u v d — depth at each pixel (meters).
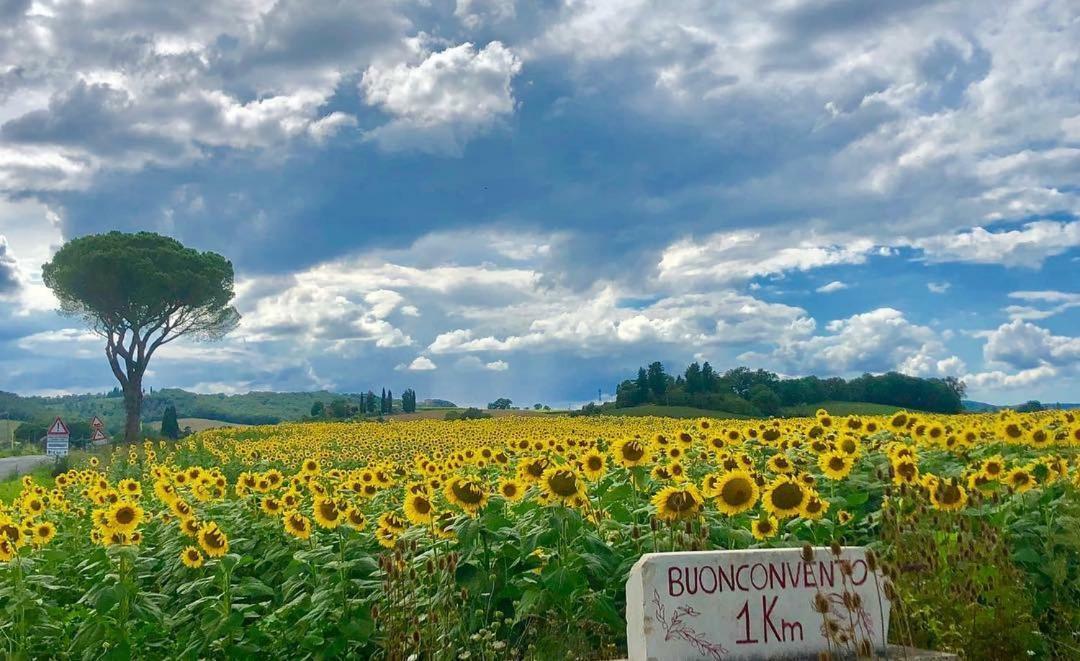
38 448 73.06
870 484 8.80
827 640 5.56
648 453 8.48
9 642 7.81
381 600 7.41
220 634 7.69
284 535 9.60
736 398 70.75
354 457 24.55
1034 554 6.98
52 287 61.59
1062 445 9.98
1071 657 6.03
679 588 5.65
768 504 7.12
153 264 60.91
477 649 6.75
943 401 66.81
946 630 6.02
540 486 7.64
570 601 6.87
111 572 8.80
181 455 29.16
